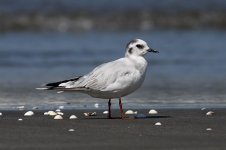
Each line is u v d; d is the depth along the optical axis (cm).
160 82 1909
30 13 3859
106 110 1362
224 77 2027
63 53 2661
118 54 2638
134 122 1147
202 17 3991
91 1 4228
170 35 3403
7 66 2317
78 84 1190
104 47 2859
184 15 4012
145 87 1795
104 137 969
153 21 3922
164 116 1245
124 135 989
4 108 1386
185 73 2133
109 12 4009
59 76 2075
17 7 3959
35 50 2736
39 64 2369
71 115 1270
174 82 1908
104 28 3766
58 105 1449
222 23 3928
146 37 3288
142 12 4041
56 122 1135
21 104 1462
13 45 2914
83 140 940
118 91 1191
